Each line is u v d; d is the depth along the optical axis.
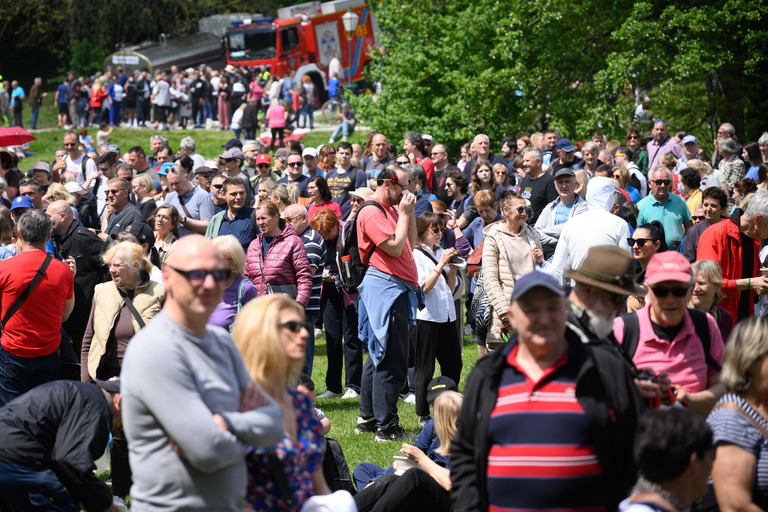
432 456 6.82
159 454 4.11
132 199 14.81
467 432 4.35
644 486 3.96
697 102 24.75
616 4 23.88
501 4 24.20
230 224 11.30
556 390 4.14
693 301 6.98
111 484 8.11
